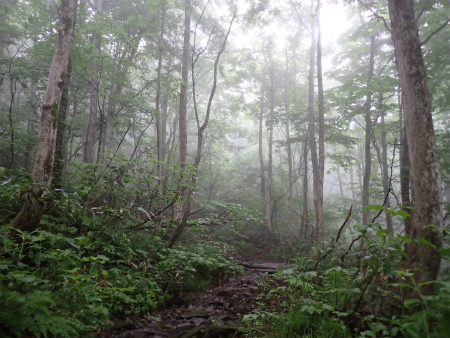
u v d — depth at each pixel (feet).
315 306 12.45
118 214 19.35
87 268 16.12
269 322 13.82
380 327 9.98
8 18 39.86
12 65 38.17
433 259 12.39
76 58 32.12
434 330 7.66
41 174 18.12
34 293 9.34
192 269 20.21
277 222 68.80
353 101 46.93
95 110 42.09
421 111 15.85
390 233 10.53
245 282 24.54
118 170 20.27
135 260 20.75
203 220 29.53
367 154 47.34
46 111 18.75
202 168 63.98
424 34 36.04
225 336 13.57
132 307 15.23
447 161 34.27
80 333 10.86
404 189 26.91
